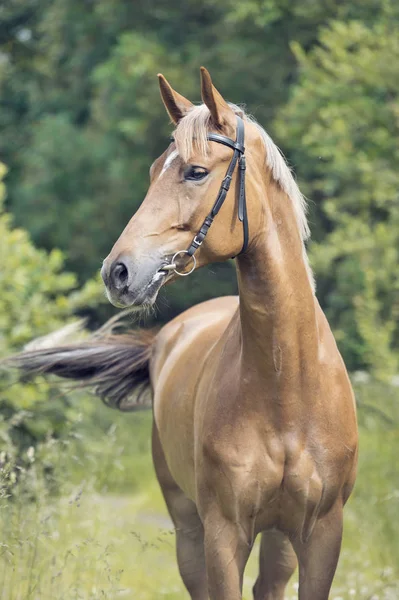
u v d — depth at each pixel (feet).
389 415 39.86
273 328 19.31
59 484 30.27
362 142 66.59
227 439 19.85
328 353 20.42
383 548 32.78
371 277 52.13
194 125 18.53
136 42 101.86
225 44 96.84
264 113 95.61
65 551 28.40
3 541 25.54
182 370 24.14
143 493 51.55
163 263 18.19
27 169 121.19
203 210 18.40
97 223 108.58
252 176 19.03
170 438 23.91
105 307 100.32
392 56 64.34
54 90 127.13
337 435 20.12
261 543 23.89
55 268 46.11
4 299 42.55
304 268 19.76
